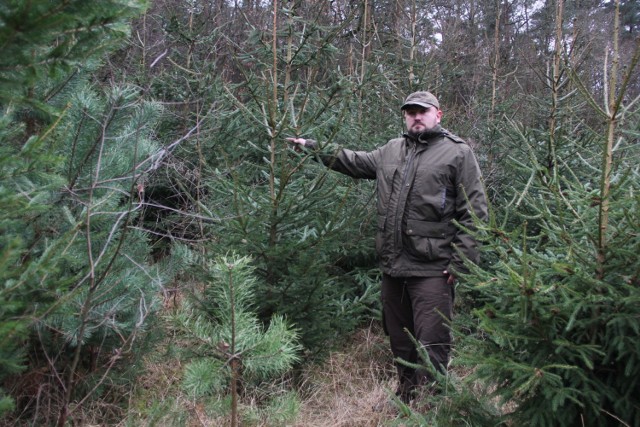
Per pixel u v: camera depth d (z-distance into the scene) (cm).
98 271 249
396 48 763
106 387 319
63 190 253
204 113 562
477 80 972
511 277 225
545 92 721
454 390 272
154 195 563
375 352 450
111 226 281
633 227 225
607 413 222
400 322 362
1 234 232
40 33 143
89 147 266
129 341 293
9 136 204
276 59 375
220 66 708
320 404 351
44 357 287
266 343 222
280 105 425
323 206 366
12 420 266
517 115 783
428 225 334
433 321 333
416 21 687
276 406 257
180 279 420
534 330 239
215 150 522
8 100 157
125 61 574
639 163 286
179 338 325
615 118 233
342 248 459
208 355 233
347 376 394
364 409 346
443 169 333
